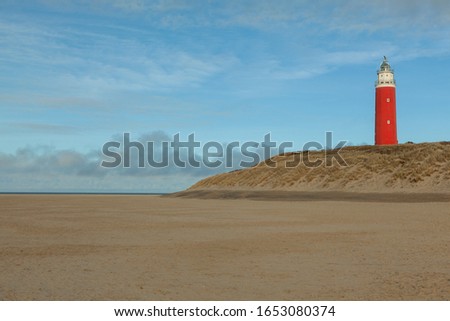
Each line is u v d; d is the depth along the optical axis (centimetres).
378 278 1214
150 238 2033
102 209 4400
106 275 1259
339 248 1712
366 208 4044
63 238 2052
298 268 1347
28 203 6066
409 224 2567
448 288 1103
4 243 1888
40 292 1080
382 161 6794
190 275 1259
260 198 6362
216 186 8600
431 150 6512
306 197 5947
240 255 1572
